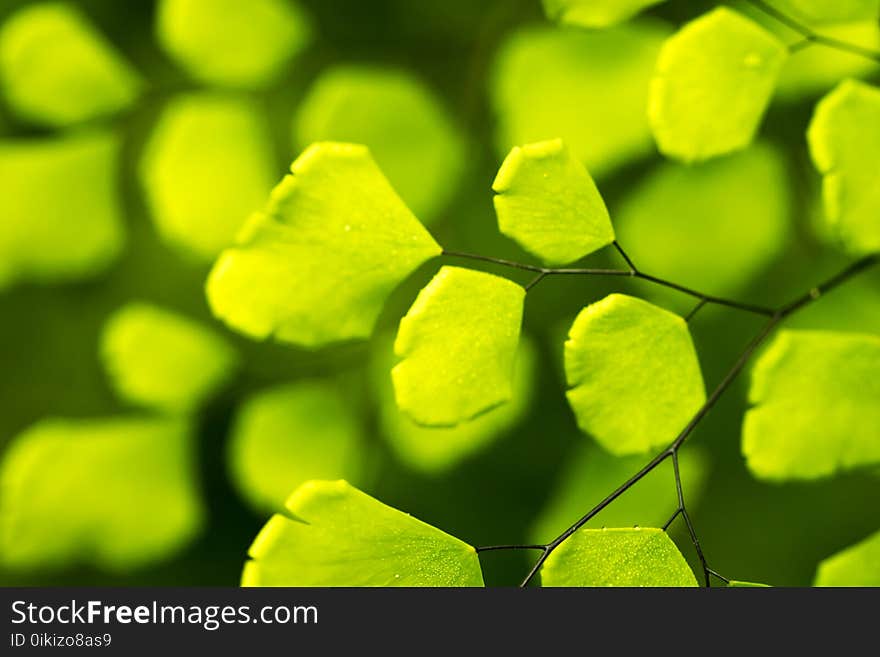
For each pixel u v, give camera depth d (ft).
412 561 0.86
